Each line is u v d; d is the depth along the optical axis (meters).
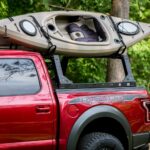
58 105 7.96
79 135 8.12
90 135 8.46
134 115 8.71
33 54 8.00
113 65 11.96
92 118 8.24
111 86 8.65
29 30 8.45
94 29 9.48
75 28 9.18
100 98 8.38
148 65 16.22
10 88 7.63
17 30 8.34
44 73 8.01
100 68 15.03
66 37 8.99
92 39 9.20
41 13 8.87
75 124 8.08
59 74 8.21
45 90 7.92
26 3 13.38
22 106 7.62
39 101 7.79
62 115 7.97
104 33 9.29
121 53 9.30
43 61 8.07
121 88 8.73
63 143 8.00
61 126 7.97
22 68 7.83
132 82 8.94
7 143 7.49
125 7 11.94
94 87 8.45
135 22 9.74
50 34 8.66
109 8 14.36
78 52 8.84
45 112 7.83
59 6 13.10
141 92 8.90
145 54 15.30
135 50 15.04
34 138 7.73
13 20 8.45
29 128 7.67
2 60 7.70
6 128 7.48
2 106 7.46
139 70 16.66
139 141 8.81
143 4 15.00
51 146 7.90
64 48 8.66
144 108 8.86
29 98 7.71
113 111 8.45
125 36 9.44
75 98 8.12
